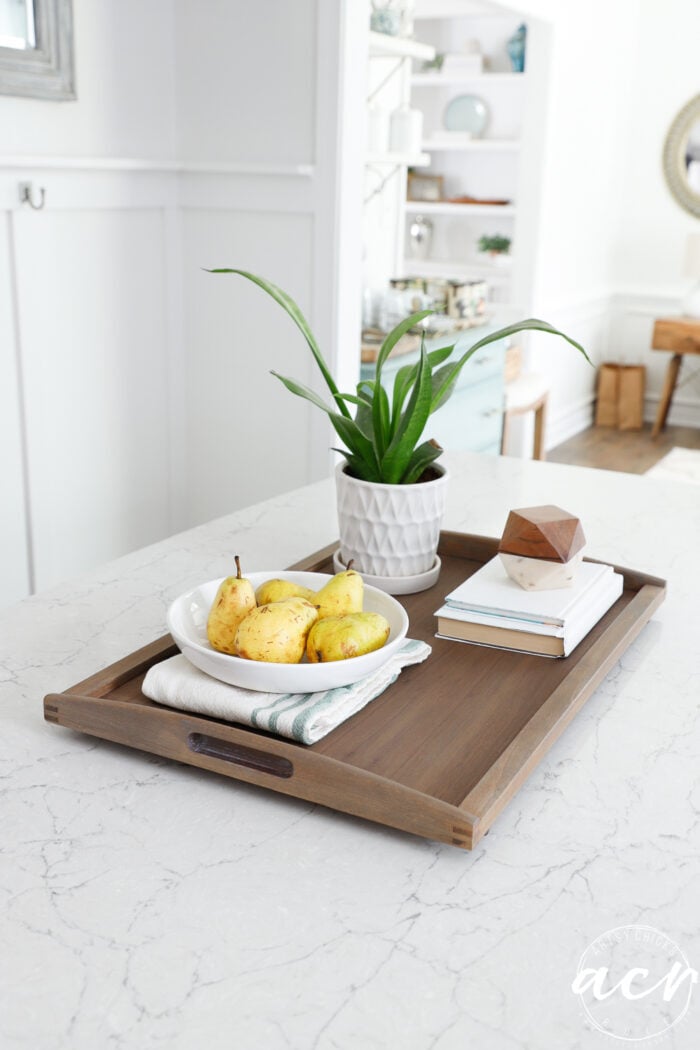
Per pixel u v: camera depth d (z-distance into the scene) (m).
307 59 2.67
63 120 2.54
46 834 0.83
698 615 1.31
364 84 2.74
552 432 6.00
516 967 0.70
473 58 5.55
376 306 3.58
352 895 0.77
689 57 6.00
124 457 2.97
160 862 0.80
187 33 2.83
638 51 6.15
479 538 1.46
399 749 0.93
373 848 0.82
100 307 2.78
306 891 0.77
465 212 5.64
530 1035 0.64
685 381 6.50
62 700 0.96
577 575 1.26
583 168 5.68
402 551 1.33
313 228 2.78
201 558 1.46
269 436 3.03
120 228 2.79
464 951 0.71
